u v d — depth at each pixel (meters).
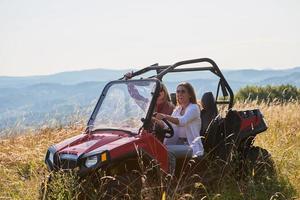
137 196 5.46
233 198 6.15
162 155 5.83
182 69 6.78
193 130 6.62
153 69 6.84
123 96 6.28
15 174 7.41
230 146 6.84
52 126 10.52
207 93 7.08
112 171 5.62
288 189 6.54
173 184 6.04
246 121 7.31
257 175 6.89
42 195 5.70
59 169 5.61
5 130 10.22
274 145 8.35
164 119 6.18
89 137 6.04
